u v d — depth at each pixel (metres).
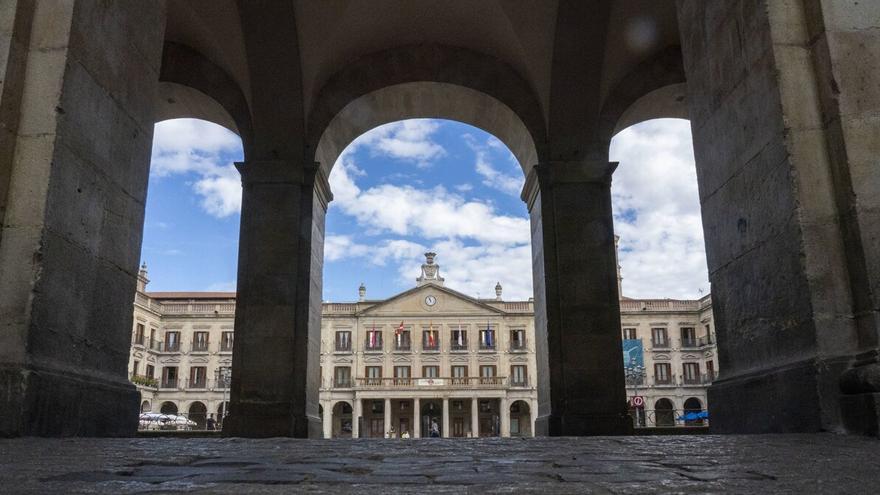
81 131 5.52
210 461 3.30
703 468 2.88
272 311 12.32
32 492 2.18
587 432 11.95
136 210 6.54
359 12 13.05
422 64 14.06
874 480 2.46
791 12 5.58
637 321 58.53
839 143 5.16
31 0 5.42
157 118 15.15
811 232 5.14
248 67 12.80
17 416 4.52
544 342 13.05
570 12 12.47
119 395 5.87
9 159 5.05
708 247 6.91
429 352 61.06
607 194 13.04
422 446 4.54
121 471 2.82
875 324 4.77
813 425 4.84
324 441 5.29
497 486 2.36
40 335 4.89
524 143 14.41
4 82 5.09
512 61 13.98
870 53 5.29
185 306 59.41
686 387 56.84
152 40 6.97
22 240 4.95
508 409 59.41
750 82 5.91
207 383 57.78
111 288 6.00
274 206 12.77
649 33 13.38
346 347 61.31
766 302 5.66
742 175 6.09
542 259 13.16
